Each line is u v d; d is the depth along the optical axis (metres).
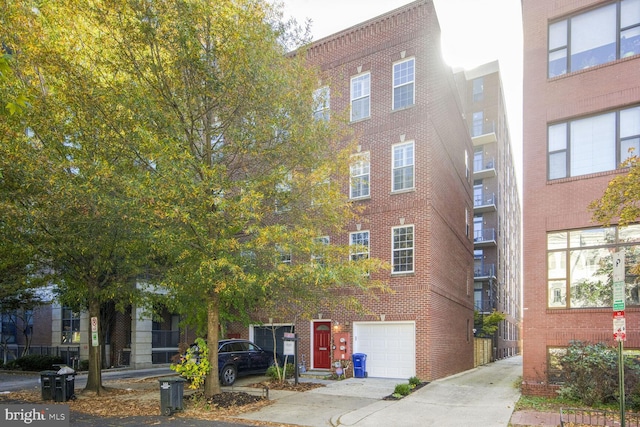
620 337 7.57
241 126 12.86
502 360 35.78
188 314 18.30
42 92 12.98
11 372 23.36
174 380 11.77
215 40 12.03
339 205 13.41
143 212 11.30
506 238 46.62
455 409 12.08
